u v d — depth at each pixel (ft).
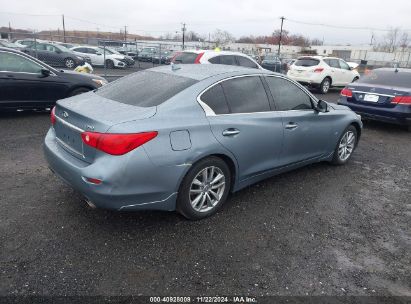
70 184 11.02
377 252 11.10
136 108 11.05
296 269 9.98
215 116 11.95
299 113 15.06
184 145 10.88
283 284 9.34
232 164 12.67
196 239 11.12
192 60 33.14
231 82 12.99
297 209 13.60
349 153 19.21
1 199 13.00
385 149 23.38
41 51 60.49
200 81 12.23
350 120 18.22
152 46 75.72
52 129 13.14
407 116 26.22
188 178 11.28
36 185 14.34
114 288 8.84
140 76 13.85
